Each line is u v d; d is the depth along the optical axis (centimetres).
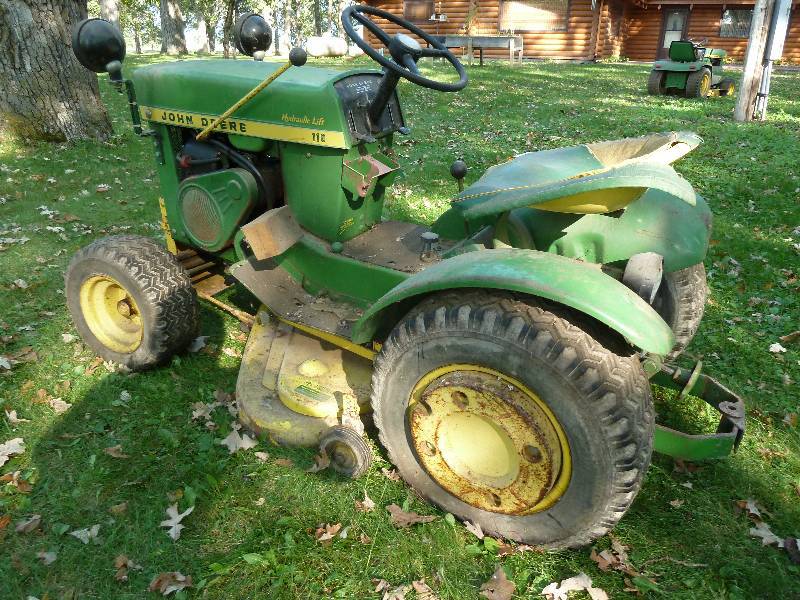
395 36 276
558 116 1085
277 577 222
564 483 207
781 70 2147
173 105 331
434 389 222
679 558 234
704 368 354
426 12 2369
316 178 308
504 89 1414
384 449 283
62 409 308
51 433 292
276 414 285
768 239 539
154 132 350
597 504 202
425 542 237
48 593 215
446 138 912
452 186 682
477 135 936
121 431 294
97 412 307
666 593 220
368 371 304
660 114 1108
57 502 253
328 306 314
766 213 602
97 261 316
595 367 190
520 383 202
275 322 343
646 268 232
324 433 268
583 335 195
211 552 233
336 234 318
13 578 219
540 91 1398
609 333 208
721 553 236
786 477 275
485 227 290
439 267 221
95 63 317
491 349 203
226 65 327
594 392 189
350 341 292
